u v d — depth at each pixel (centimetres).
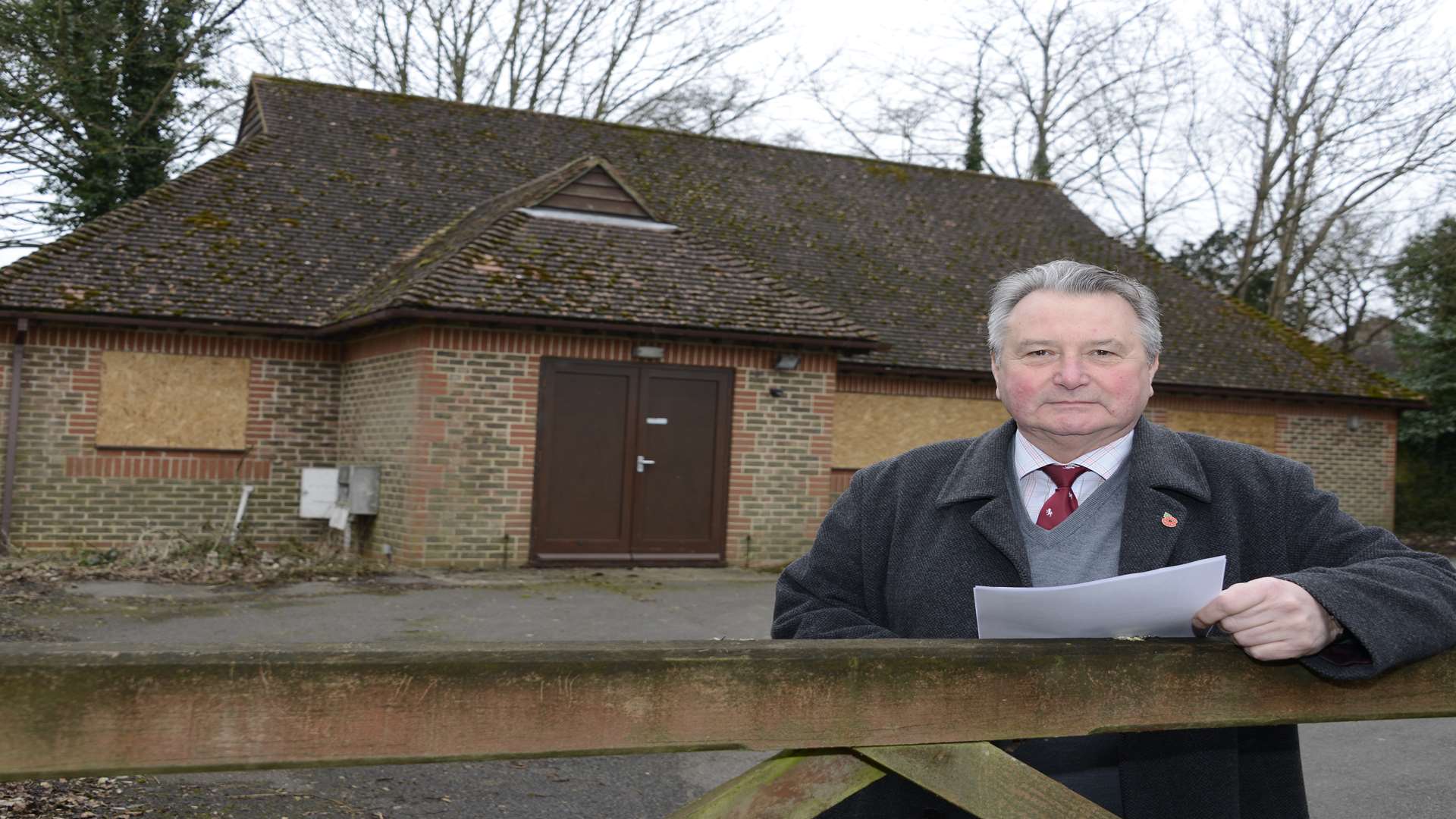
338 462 1352
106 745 124
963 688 159
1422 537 1942
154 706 126
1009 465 229
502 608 944
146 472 1277
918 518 230
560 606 967
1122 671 167
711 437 1273
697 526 1264
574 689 141
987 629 190
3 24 1717
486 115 1805
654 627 892
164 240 1351
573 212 1360
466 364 1170
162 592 951
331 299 1350
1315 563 210
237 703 129
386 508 1215
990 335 229
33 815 416
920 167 2112
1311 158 2722
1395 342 2277
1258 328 1959
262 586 1005
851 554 241
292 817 443
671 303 1241
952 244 1898
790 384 1306
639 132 1898
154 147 1786
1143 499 210
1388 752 604
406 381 1185
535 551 1195
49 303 1198
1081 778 219
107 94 1797
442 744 135
